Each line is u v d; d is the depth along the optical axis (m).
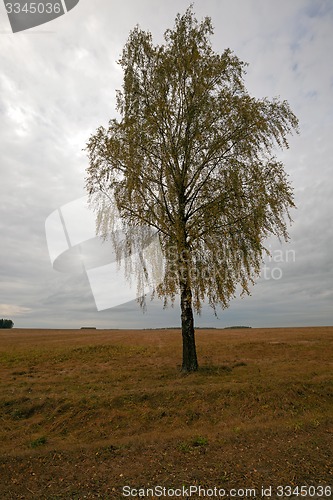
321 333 34.38
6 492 4.72
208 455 5.76
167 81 13.90
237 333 41.59
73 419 9.18
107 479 4.98
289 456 5.59
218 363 16.86
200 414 9.35
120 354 23.03
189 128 13.88
